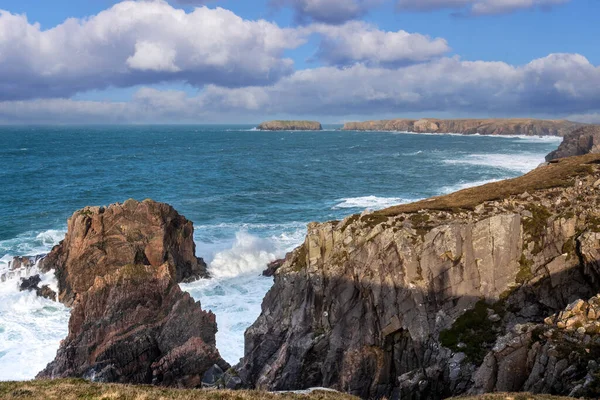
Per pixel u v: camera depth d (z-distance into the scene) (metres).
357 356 34.75
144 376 41.16
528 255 36.22
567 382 23.66
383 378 34.16
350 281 37.38
